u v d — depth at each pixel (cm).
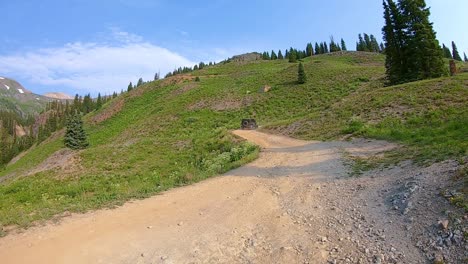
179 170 2380
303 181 1338
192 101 7256
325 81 6719
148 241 769
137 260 669
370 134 2220
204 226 882
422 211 750
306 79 7050
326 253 683
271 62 12638
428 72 4031
